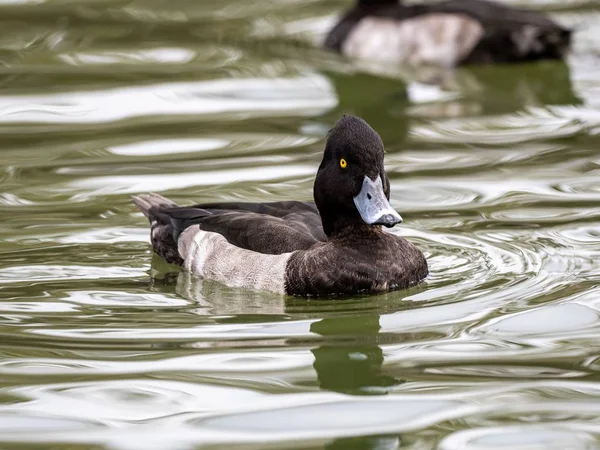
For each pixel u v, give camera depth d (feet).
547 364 30.27
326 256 36.11
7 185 46.62
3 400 28.55
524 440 26.13
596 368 29.89
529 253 39.01
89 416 27.66
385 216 34.86
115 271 38.47
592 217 42.19
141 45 69.62
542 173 47.21
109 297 36.06
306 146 51.55
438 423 27.07
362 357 31.04
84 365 30.66
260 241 37.42
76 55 67.31
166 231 39.73
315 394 28.78
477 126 54.39
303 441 26.23
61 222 42.55
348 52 69.62
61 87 61.05
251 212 39.47
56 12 77.56
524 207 43.42
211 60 66.59
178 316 34.42
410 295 35.91
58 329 33.27
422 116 56.39
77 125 54.90
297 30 73.82
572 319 33.45
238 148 51.44
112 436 26.58
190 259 38.63
